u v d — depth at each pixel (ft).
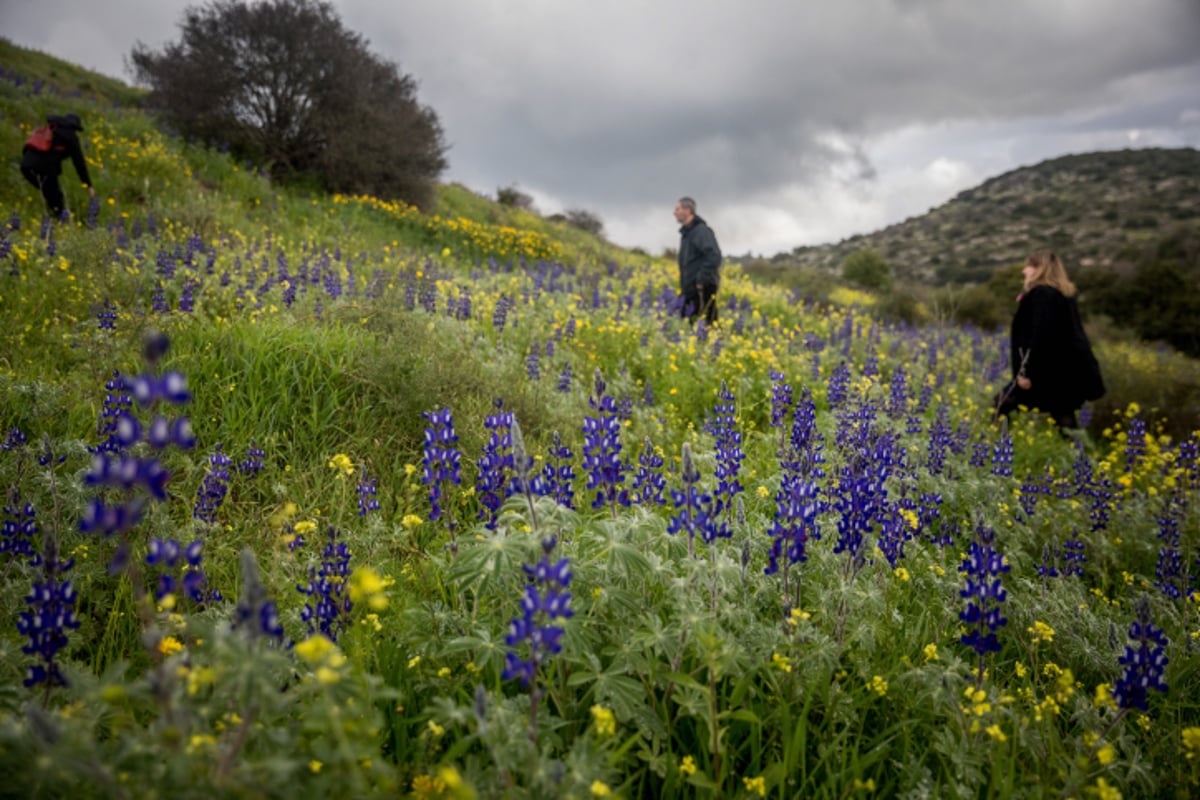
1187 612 11.19
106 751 5.75
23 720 5.84
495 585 8.14
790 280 95.55
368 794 5.03
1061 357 23.99
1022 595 11.36
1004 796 6.89
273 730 5.52
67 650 8.30
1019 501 15.90
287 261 31.22
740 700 7.59
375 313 19.54
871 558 9.66
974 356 38.81
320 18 61.05
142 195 39.58
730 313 37.42
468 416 15.53
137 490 10.76
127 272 22.30
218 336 17.03
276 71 59.16
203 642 7.06
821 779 7.49
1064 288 24.07
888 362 33.45
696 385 23.40
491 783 6.13
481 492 10.75
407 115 67.00
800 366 26.00
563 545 9.16
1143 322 91.61
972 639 8.39
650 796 7.38
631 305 36.88
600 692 7.00
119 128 49.57
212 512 11.23
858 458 12.20
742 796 6.74
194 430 13.99
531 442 15.84
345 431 15.08
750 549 9.40
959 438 19.13
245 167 56.34
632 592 8.54
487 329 25.89
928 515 13.25
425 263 36.22
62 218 30.30
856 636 8.75
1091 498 16.29
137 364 15.47
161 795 4.69
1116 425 27.86
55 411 13.55
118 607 9.68
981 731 7.61
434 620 8.30
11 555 9.33
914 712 8.34
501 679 7.42
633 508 10.64
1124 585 13.79
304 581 9.79
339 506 12.62
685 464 8.33
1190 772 7.95
